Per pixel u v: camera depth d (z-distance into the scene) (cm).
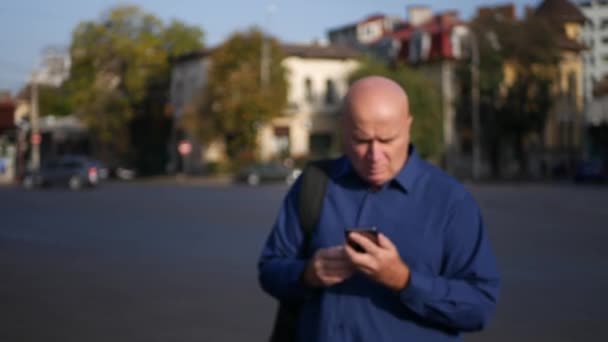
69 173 3912
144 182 5091
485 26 4994
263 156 5159
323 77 5578
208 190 3581
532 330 641
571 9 6103
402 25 7269
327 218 234
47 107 7675
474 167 5075
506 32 4966
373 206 229
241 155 4997
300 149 5512
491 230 1507
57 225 1711
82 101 6106
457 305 213
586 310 724
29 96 7694
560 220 1753
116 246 1283
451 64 5162
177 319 694
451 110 5141
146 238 1402
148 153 6359
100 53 6006
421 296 210
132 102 6188
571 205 2339
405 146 227
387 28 8169
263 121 4834
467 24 5066
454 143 5156
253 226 1622
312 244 236
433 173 232
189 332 643
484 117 5128
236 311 729
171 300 786
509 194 3089
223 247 1246
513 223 1670
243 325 669
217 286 869
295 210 243
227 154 5156
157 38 6181
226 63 4919
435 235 223
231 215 1942
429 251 222
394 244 224
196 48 6316
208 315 711
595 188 3797
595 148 6344
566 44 5775
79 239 1406
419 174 231
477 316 216
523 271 967
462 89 5203
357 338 223
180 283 891
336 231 231
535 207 2238
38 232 1551
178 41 6250
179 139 6069
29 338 624
